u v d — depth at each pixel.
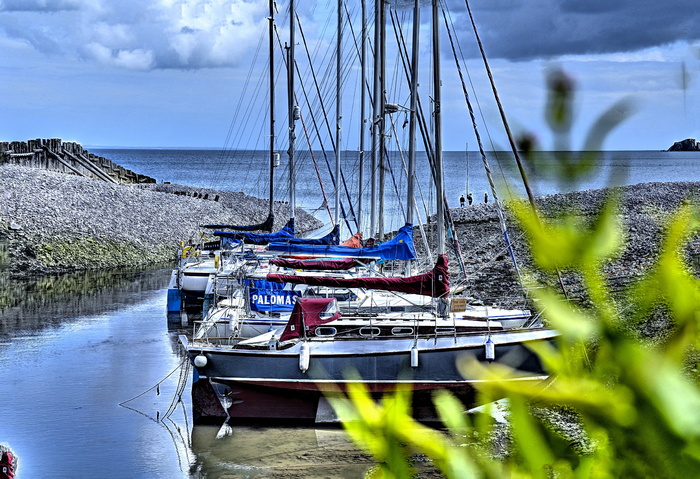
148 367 27.14
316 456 18.41
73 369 26.78
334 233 32.56
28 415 21.75
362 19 33.97
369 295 24.80
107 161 92.38
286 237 36.06
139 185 91.44
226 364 21.06
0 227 54.59
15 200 59.06
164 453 18.84
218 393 21.08
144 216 66.75
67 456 18.67
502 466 1.32
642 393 1.17
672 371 1.17
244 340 22.55
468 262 44.34
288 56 40.69
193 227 70.19
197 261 39.00
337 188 35.25
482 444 1.37
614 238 1.17
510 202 1.23
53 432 20.39
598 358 1.22
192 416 21.44
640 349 1.19
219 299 31.19
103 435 20.19
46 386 24.66
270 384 20.83
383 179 28.81
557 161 1.17
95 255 55.78
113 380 25.39
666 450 1.15
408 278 21.06
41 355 28.83
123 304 40.25
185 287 36.53
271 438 19.75
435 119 22.17
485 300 34.19
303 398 20.73
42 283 47.62
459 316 22.34
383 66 28.83
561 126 1.16
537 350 1.30
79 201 63.78
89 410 22.23
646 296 1.23
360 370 20.17
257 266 25.08
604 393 1.20
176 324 34.88
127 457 18.56
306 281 20.30
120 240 59.53
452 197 121.38
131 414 21.91
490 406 1.38
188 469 17.88
